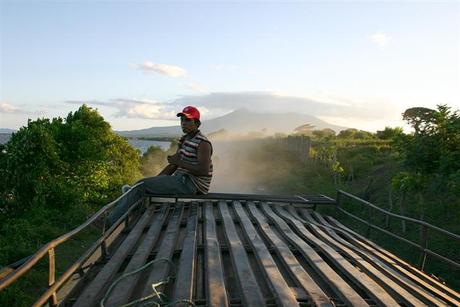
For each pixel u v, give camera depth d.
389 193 13.34
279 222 5.79
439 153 10.08
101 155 15.42
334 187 16.88
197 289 3.52
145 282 3.65
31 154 12.63
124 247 4.46
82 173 14.51
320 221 6.70
